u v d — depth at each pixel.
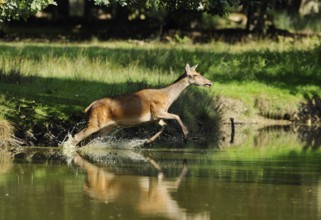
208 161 31.73
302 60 55.31
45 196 23.48
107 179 26.59
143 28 77.06
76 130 36.25
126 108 34.94
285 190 25.12
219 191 24.78
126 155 33.34
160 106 35.44
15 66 44.25
